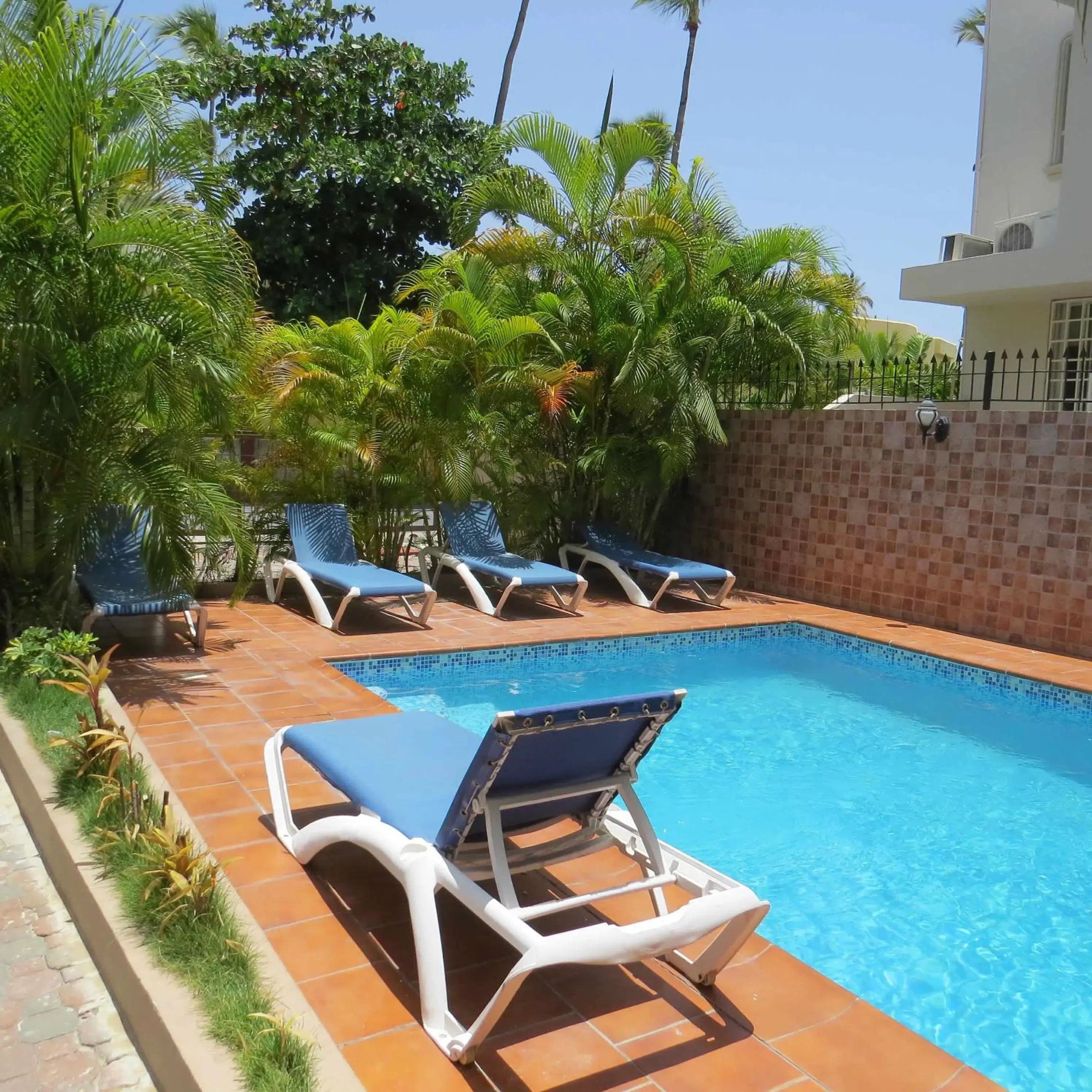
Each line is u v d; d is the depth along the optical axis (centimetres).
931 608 941
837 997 311
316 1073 248
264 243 1722
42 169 553
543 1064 270
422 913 288
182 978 283
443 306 956
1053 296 1178
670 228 948
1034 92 1257
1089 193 1052
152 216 595
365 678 740
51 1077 270
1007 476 873
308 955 317
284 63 1747
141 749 504
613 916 356
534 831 339
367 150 1731
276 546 954
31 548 639
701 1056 277
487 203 1044
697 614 973
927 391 1348
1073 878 464
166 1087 259
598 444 1052
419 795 337
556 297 1024
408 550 1076
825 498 1040
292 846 383
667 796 558
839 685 810
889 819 532
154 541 588
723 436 998
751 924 298
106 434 612
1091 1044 337
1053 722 724
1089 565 816
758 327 1070
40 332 543
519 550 1123
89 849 362
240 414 867
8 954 329
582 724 284
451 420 965
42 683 504
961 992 367
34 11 614
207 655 721
